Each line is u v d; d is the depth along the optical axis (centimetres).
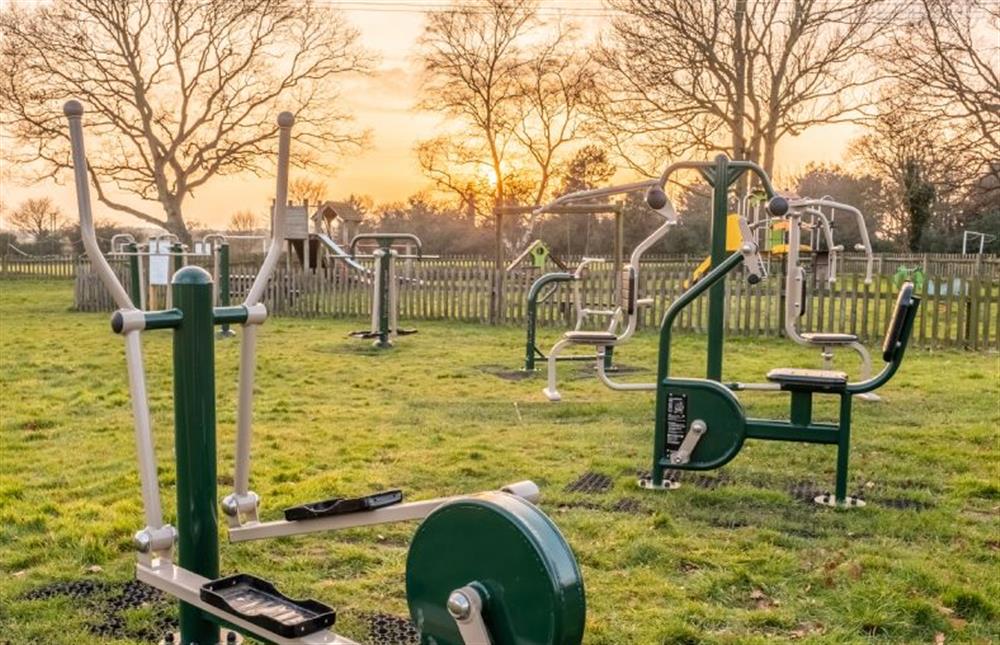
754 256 438
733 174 515
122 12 2767
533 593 153
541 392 787
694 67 2528
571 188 3506
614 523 401
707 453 449
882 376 426
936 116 2194
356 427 620
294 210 2106
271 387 803
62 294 2212
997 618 302
